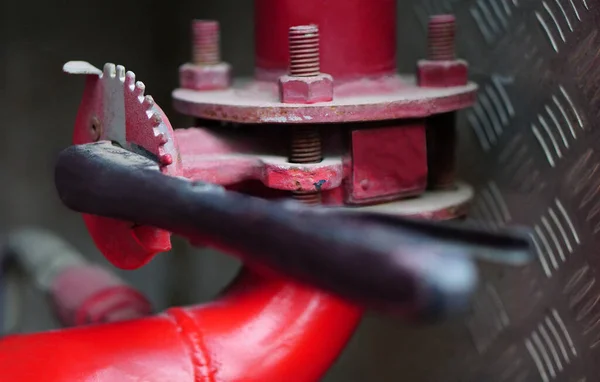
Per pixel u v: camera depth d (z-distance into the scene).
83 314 0.71
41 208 0.98
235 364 0.53
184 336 0.53
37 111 0.94
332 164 0.54
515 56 0.67
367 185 0.56
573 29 0.62
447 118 0.61
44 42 0.91
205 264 0.92
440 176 0.61
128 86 0.51
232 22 0.86
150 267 0.97
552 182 0.65
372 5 0.58
